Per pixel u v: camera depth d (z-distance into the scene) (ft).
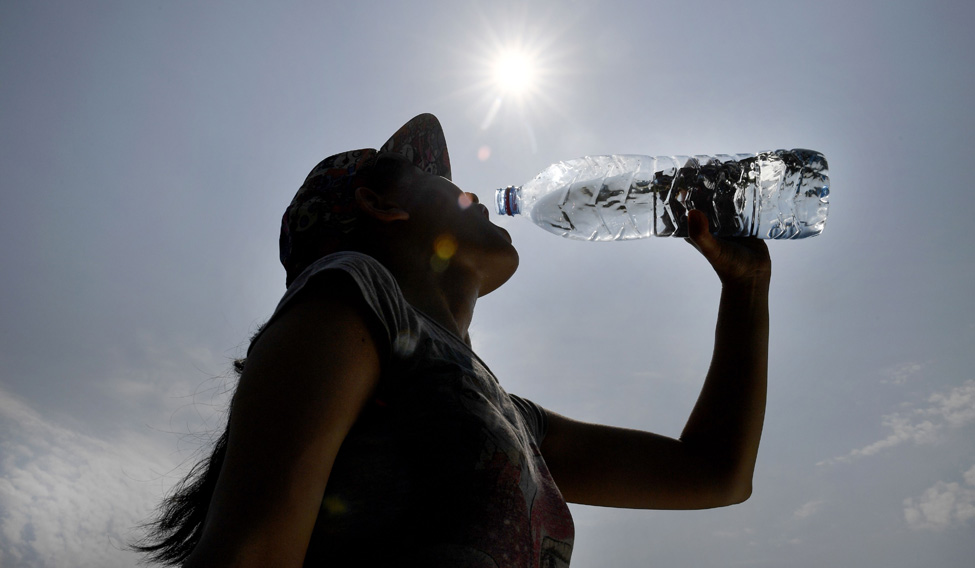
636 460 3.83
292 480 1.85
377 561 2.13
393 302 2.44
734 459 3.89
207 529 1.79
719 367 4.12
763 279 4.20
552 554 2.51
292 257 3.50
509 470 2.34
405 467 2.26
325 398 2.01
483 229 3.54
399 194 3.53
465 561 2.12
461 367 2.56
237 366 3.25
